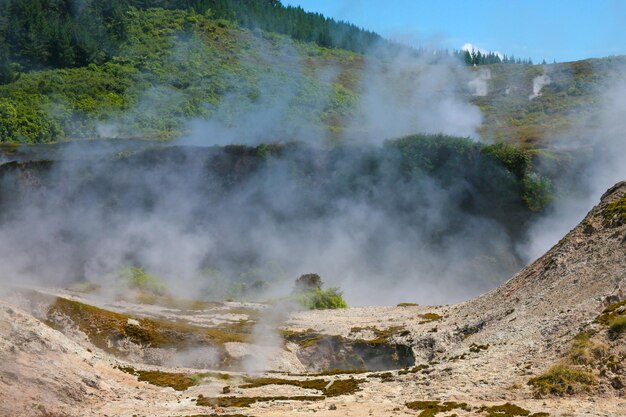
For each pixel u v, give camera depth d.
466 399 23.64
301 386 29.53
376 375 30.06
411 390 26.22
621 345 23.89
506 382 24.52
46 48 157.62
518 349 27.94
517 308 35.38
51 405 24.56
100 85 151.50
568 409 21.11
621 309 26.08
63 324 40.59
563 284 33.72
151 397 27.77
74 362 28.75
